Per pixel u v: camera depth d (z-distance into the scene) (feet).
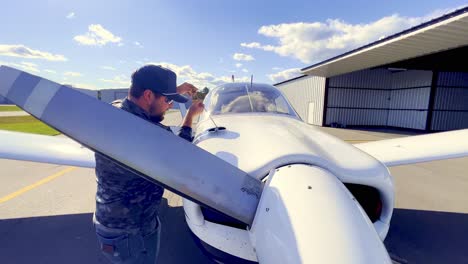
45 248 8.19
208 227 4.86
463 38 32.50
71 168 18.48
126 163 3.25
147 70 4.07
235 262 4.73
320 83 69.00
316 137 5.83
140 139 3.36
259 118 7.91
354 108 68.90
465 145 8.39
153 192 4.31
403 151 8.98
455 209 11.44
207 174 3.60
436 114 57.41
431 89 56.59
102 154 3.22
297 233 3.00
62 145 9.58
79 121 3.22
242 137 5.76
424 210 11.33
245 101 9.16
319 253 2.75
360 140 36.09
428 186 14.99
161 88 4.10
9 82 3.33
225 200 3.62
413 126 61.62
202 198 3.51
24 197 12.53
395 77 68.03
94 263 7.43
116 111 3.40
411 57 43.29
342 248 2.76
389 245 8.52
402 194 13.57
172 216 10.62
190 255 7.82
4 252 7.96
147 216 4.32
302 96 80.84
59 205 11.55
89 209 11.13
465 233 9.29
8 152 8.32
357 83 68.18
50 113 3.22
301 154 4.42
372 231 3.12
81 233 9.11
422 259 7.75
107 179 3.88
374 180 4.63
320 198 3.33
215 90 10.09
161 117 4.47
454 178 16.84
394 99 68.28
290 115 8.79
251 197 3.76
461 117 58.65
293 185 3.59
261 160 4.42
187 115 5.87
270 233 3.29
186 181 3.46
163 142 3.46
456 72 57.11
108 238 4.10
